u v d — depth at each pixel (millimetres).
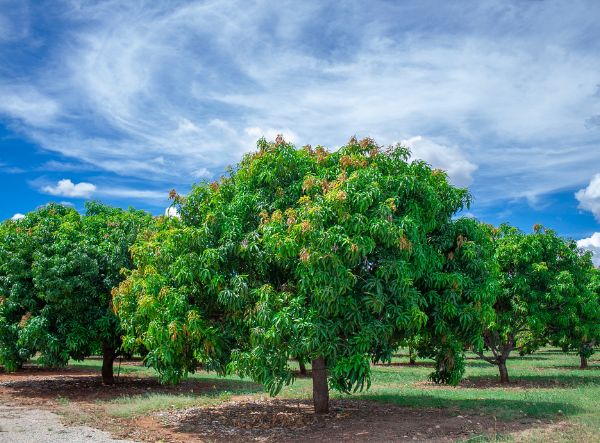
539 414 11039
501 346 20344
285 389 16750
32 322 15242
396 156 11594
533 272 18234
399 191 10633
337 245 9414
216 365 10352
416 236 10141
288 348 9719
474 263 11500
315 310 9648
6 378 20328
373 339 9797
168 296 10398
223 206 11477
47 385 18078
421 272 10477
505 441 8609
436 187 11695
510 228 19312
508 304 18562
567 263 19406
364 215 9867
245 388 17500
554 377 20000
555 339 20938
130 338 11852
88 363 28156
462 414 11453
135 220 18188
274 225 10055
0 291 16047
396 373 22406
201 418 11734
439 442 8852
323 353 9609
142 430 10445
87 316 16188
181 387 18047
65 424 10922
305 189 10672
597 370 23297
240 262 10969
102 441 9273
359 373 9469
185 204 12328
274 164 11547
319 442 9320
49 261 15625
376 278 9820
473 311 10961
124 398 15078
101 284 16609
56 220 18406
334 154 11750
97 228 18328
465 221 12023
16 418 11648
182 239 10766
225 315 11094
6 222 18453
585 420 10211
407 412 11961
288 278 11109
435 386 17828
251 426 10883
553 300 18312
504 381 18766
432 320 11312
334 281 9273
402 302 10156
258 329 9703
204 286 10891
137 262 12141
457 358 11883
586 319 20531
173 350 10336
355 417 11477
